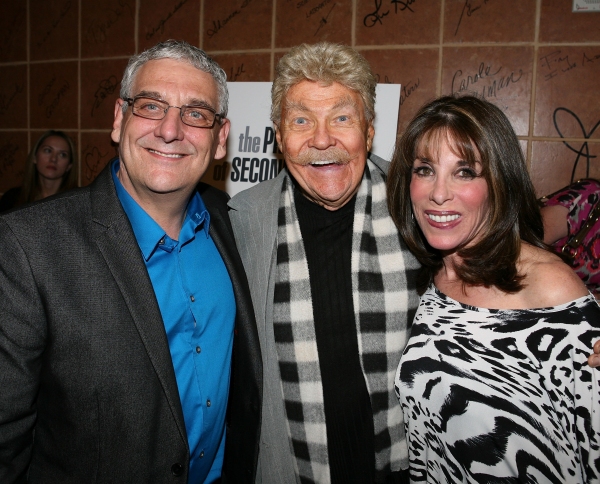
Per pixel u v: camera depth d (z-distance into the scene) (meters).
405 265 1.35
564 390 0.95
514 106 2.32
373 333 1.29
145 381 0.97
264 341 1.30
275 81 1.31
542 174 2.32
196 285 1.15
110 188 1.04
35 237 0.93
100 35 2.84
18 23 3.00
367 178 1.44
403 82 2.41
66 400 0.94
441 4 2.35
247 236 1.38
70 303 0.92
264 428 1.31
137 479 0.97
